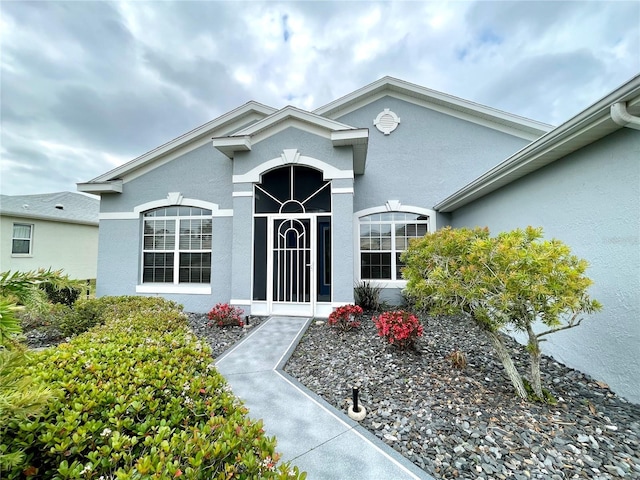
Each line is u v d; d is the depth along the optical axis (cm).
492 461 290
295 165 865
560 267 369
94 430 181
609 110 374
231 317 766
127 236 1023
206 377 273
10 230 1491
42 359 252
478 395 410
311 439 322
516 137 1037
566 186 516
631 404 389
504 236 425
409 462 289
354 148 846
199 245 1006
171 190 1019
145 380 235
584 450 304
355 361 525
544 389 421
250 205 865
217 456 164
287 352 569
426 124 1077
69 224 1752
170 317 578
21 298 204
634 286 394
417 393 416
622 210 410
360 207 1082
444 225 1062
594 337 454
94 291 1145
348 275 811
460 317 813
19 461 147
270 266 865
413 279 495
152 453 160
